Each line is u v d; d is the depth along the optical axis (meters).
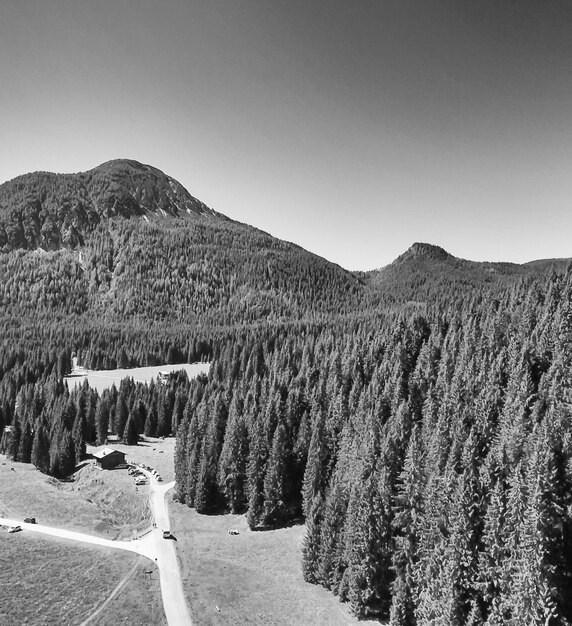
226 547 82.81
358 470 68.06
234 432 101.06
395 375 98.31
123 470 125.62
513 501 45.69
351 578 60.28
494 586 45.75
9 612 60.09
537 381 77.31
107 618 60.97
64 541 82.25
